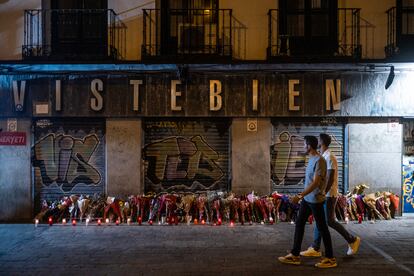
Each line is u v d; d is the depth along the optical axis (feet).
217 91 31.86
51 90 31.86
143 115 31.96
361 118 32.37
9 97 31.89
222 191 32.17
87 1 32.78
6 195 32.32
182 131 32.76
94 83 31.78
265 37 32.30
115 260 21.89
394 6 32.22
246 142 32.30
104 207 30.78
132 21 32.32
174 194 31.37
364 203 30.76
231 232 27.71
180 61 29.32
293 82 31.81
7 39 32.19
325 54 32.58
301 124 32.76
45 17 32.48
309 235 26.68
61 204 30.63
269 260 21.77
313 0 32.81
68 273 19.94
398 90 31.89
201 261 21.67
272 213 30.32
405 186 32.78
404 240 25.53
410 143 32.86
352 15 32.30
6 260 21.94
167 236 26.73
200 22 32.68
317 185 19.93
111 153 32.30
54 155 32.55
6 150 32.32
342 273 19.80
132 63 29.27
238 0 32.32
